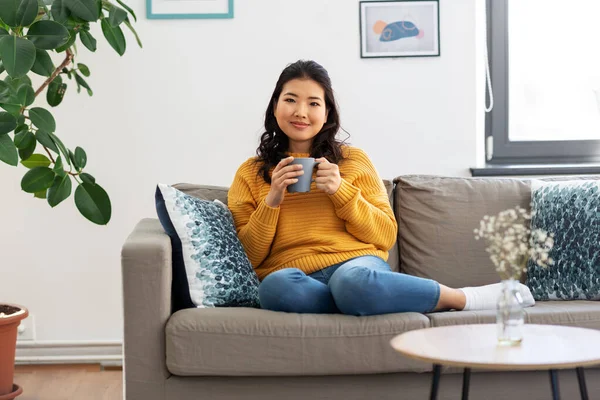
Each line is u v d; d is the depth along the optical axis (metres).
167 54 3.33
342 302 2.11
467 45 3.35
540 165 3.42
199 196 2.66
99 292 3.38
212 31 3.33
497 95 3.52
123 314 2.07
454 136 3.37
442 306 2.19
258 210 2.36
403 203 2.66
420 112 3.36
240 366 2.04
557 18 3.55
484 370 2.11
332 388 2.09
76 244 3.36
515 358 1.47
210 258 2.24
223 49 3.34
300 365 2.05
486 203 2.64
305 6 3.33
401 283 2.12
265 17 3.33
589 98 3.55
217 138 3.36
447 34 3.35
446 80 3.36
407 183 2.67
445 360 1.47
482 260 2.60
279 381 2.09
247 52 3.34
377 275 2.11
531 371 2.12
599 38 3.55
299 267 2.36
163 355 2.07
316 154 2.49
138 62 3.33
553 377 1.75
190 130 3.35
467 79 3.36
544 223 2.52
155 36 3.33
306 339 2.04
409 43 3.35
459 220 2.62
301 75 2.47
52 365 3.38
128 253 2.07
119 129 3.33
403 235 2.63
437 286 2.17
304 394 2.09
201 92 3.34
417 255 2.60
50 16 2.58
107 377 3.18
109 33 2.67
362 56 3.34
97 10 2.49
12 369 2.85
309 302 2.16
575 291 2.42
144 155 3.35
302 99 2.46
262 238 2.37
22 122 2.53
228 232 2.35
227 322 2.05
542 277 2.47
